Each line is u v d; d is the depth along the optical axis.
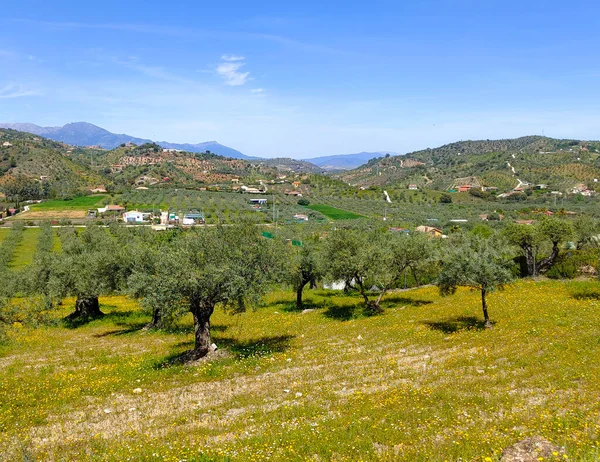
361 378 18.09
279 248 25.45
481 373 17.80
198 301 22.80
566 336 22.34
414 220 124.88
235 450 11.45
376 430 12.37
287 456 11.11
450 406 14.17
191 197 183.12
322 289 56.50
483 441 11.02
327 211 155.62
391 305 39.00
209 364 21.38
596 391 14.58
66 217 141.00
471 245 30.72
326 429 12.62
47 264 46.41
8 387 19.47
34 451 12.41
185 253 23.05
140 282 23.23
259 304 23.38
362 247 36.62
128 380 19.94
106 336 33.44
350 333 27.70
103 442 12.82
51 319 38.16
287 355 22.78
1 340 29.84
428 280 53.38
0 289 44.97
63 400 17.48
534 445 10.62
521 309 30.45
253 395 16.58
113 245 46.47
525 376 16.95
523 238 48.06
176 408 15.76
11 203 160.38
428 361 20.14
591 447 10.27
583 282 39.19
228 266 22.31
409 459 10.46
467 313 31.27
